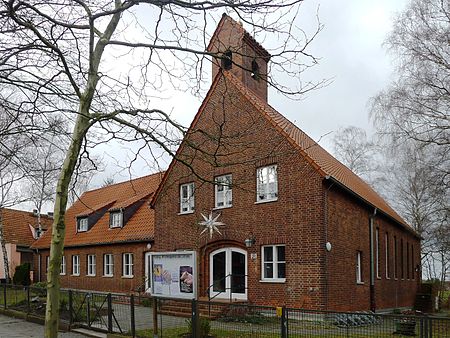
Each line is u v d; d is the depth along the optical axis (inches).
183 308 703.1
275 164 749.9
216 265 815.1
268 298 719.1
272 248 740.0
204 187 841.5
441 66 851.4
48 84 262.8
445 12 850.1
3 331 605.3
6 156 325.1
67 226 1406.3
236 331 438.6
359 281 820.0
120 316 536.1
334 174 824.9
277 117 858.1
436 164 866.8
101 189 1515.7
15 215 1717.5
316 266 678.5
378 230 962.7
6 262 1311.5
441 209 904.9
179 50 270.2
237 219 783.1
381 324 353.4
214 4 234.1
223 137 310.2
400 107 881.5
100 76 270.1
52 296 252.8
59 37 254.2
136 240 1063.6
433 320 324.8
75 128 269.3
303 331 388.8
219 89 825.5
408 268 1288.1
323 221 686.5
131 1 239.0
